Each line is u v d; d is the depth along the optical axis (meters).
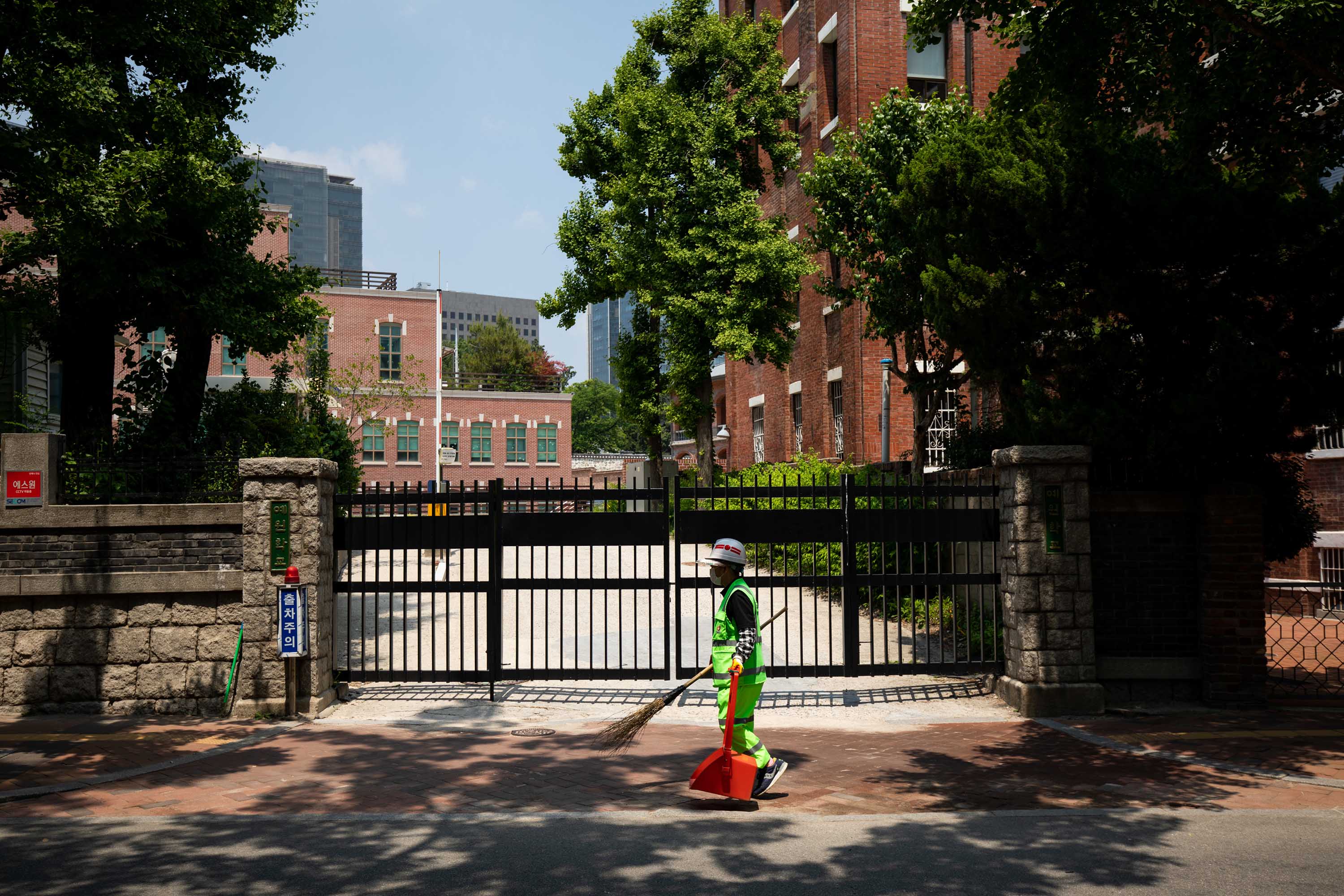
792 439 29.23
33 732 8.78
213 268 13.60
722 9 35.25
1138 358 9.49
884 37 23.53
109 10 12.36
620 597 10.19
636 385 31.95
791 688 10.69
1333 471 15.40
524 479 51.38
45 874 5.03
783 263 25.16
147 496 10.50
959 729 8.72
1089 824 5.82
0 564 9.63
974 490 10.17
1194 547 9.66
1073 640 9.31
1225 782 6.80
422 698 10.29
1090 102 10.45
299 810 6.27
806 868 5.04
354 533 10.28
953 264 10.42
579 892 4.70
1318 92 10.21
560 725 9.05
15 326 13.53
